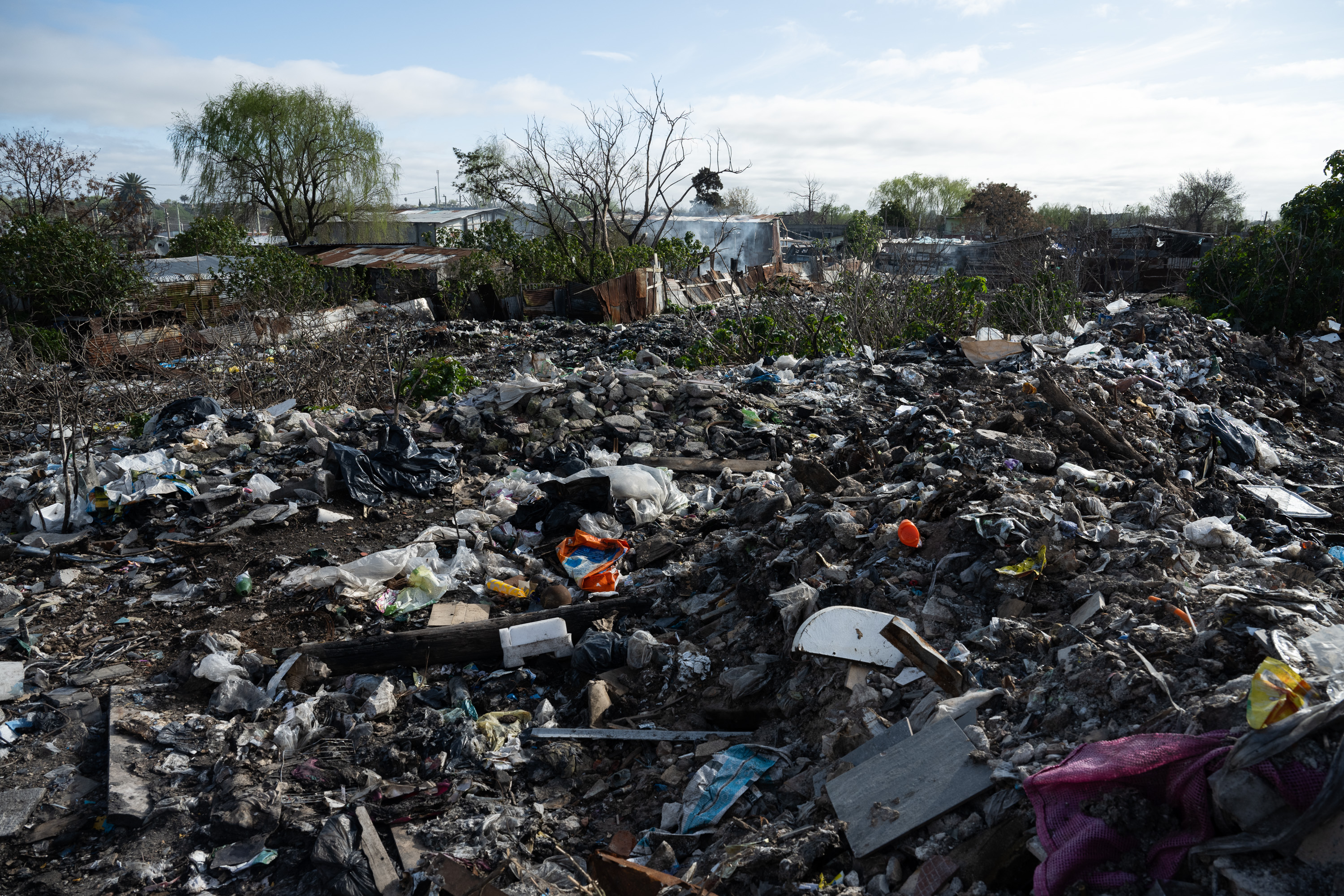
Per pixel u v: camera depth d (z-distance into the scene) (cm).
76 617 630
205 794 441
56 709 514
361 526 786
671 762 468
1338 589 468
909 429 866
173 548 729
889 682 447
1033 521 541
